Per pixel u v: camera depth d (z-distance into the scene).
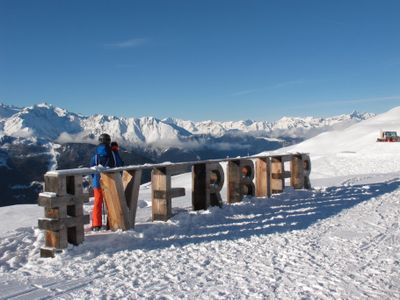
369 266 6.15
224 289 5.29
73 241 7.14
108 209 8.37
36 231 8.20
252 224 9.38
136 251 7.09
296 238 7.93
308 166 15.72
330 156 38.25
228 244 7.55
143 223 9.04
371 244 7.45
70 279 5.75
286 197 13.47
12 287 5.44
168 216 9.41
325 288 5.27
